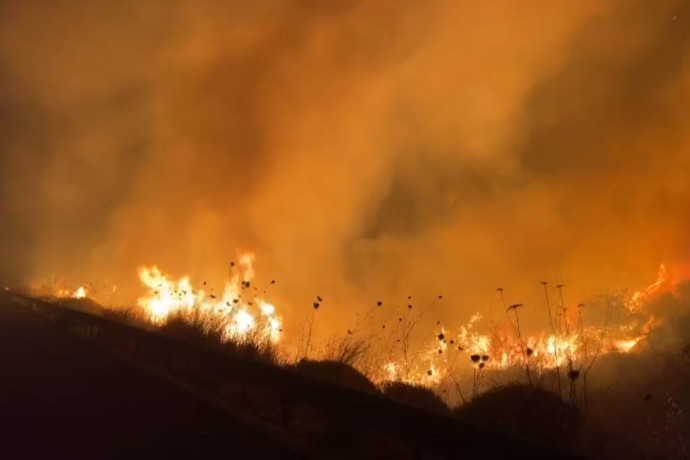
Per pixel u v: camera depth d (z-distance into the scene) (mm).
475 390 7402
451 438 4461
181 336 11906
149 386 9156
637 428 6562
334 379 8211
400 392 7648
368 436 6254
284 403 6844
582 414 6184
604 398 7539
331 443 6023
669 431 6469
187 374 9430
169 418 7234
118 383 9445
